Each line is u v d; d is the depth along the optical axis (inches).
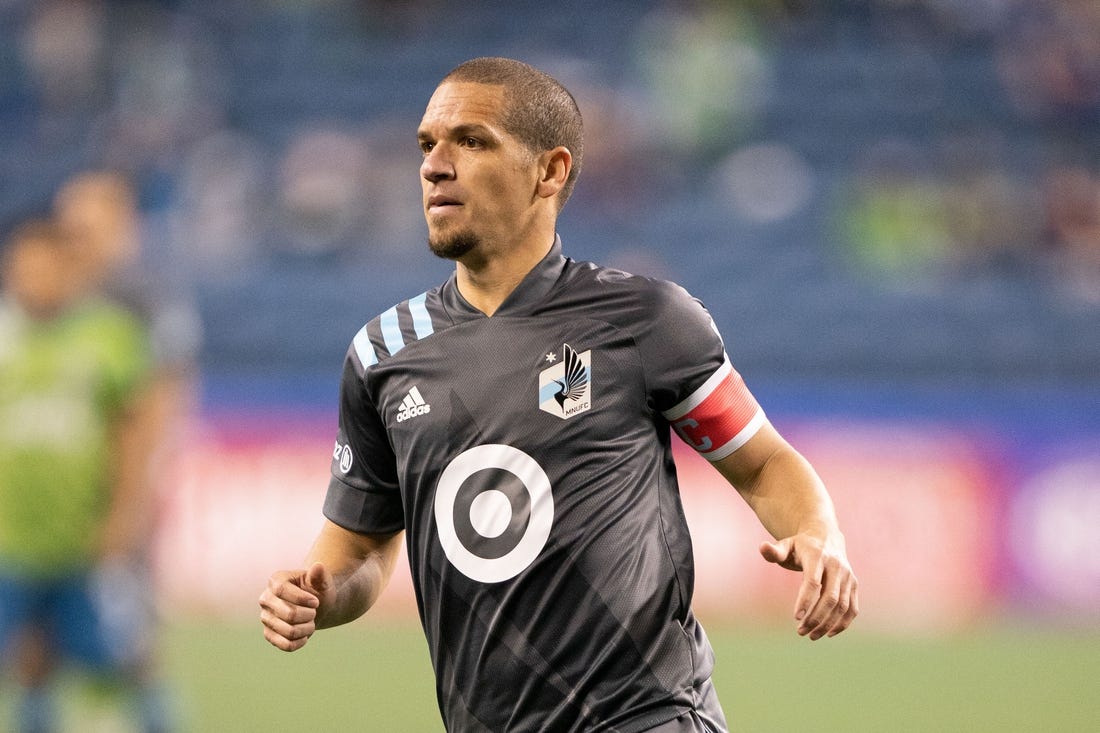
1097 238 2196.1
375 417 522.6
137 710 956.6
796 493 500.1
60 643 936.9
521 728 487.2
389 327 514.0
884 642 1583.4
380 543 546.0
